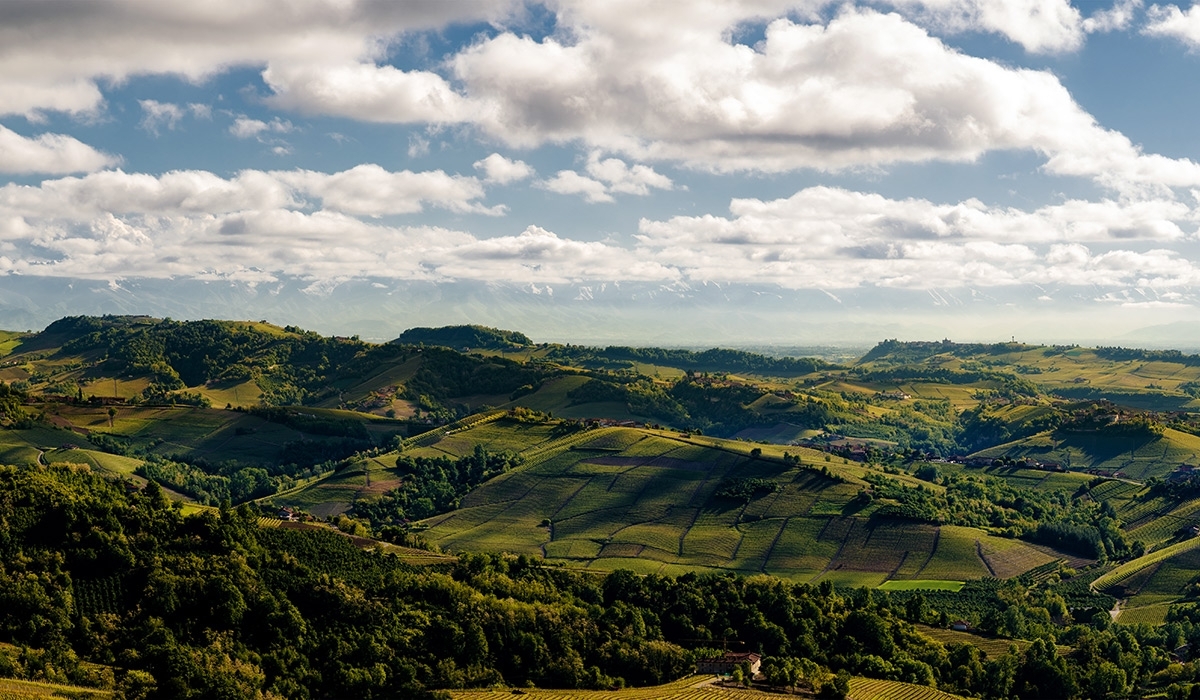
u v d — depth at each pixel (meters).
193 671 166.62
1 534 193.12
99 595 188.88
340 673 182.25
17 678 158.50
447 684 189.25
